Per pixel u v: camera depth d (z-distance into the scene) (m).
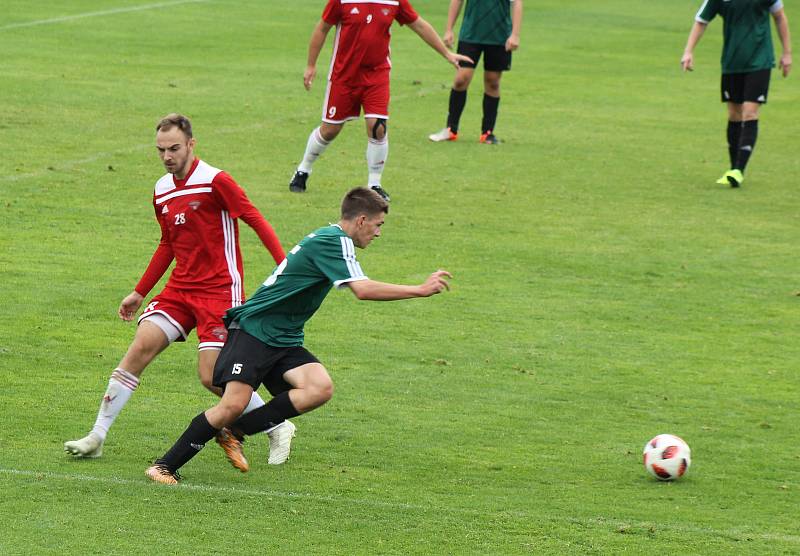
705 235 33.00
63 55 55.72
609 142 45.38
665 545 15.22
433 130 45.78
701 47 73.12
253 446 18.53
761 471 18.30
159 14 70.62
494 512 16.12
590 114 51.06
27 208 31.30
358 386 21.34
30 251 27.98
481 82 57.59
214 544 14.55
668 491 17.31
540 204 35.50
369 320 25.11
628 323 25.75
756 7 37.69
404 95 52.66
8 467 16.77
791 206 36.66
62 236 29.27
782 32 38.19
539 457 18.48
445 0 86.06
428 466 17.89
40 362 21.56
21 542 14.30
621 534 15.51
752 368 23.34
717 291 28.27
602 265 29.80
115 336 23.19
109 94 47.56
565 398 21.30
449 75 58.19
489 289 27.50
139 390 20.62
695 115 51.97
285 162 38.56
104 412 17.30
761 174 41.03
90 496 15.88
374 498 16.45
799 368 23.41
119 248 28.69
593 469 18.08
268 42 63.72
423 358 22.98
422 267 28.69
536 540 15.20
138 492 16.12
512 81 58.41
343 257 16.22
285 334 16.78
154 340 17.36
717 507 16.75
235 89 50.56
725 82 39.16
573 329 25.17
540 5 87.19
